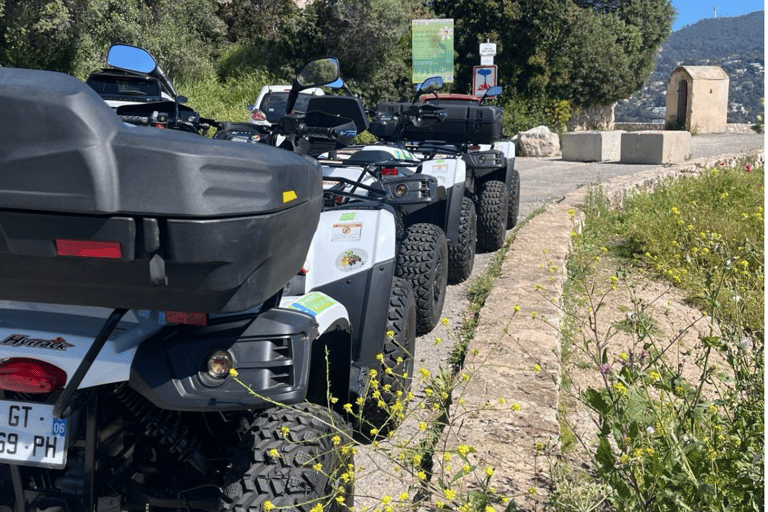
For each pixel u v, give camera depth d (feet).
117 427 7.90
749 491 8.61
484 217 27.32
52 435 7.30
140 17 82.12
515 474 10.12
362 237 12.60
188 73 86.58
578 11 116.37
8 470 7.95
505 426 11.43
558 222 28.53
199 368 7.32
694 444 8.58
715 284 19.08
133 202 6.17
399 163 18.48
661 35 140.67
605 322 19.49
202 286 6.52
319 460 7.73
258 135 15.10
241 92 86.69
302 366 7.52
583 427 12.89
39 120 6.05
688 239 26.86
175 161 6.16
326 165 17.47
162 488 8.32
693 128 136.15
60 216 6.23
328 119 14.19
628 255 27.30
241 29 102.01
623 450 8.27
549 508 9.14
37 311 7.79
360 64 98.58
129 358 7.31
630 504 8.27
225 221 6.38
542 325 16.25
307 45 98.27
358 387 10.77
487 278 22.30
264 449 7.56
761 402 10.35
